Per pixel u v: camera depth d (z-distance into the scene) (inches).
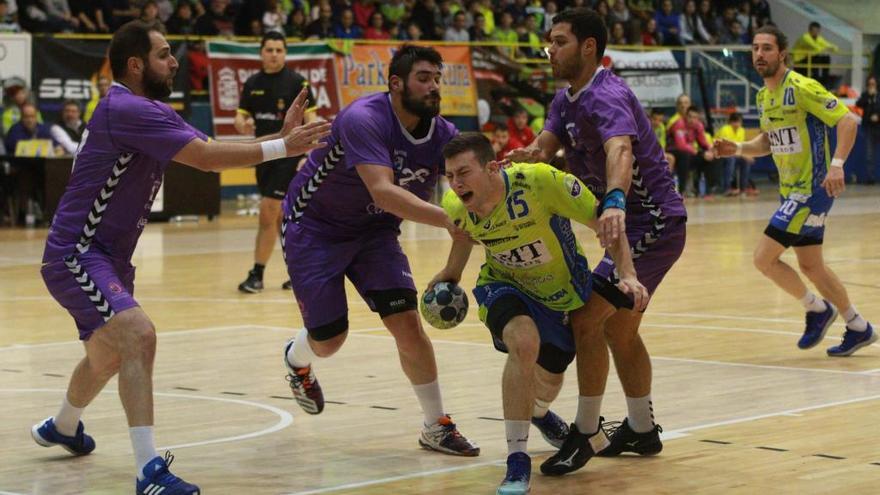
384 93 331.3
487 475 307.9
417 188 336.2
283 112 689.0
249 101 694.5
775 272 489.4
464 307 315.9
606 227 289.6
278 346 517.7
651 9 1622.8
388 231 349.1
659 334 537.6
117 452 338.3
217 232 1035.9
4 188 1076.5
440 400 335.0
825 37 1779.0
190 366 471.2
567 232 304.7
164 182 1099.9
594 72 317.7
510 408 290.5
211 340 533.0
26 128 1061.1
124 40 296.2
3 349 517.0
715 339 524.1
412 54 320.5
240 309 627.2
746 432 348.2
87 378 320.2
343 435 354.9
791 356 482.6
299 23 1312.7
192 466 318.3
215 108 1194.6
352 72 1261.1
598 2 1540.4
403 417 379.2
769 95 493.0
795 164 485.7
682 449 330.0
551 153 331.3
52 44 1109.1
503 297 304.8
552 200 295.0
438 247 919.7
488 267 318.0
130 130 289.6
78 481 307.1
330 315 345.1
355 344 518.6
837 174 470.6
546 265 302.7
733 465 311.0
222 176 1343.5
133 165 295.9
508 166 315.3
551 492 291.1
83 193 296.4
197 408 393.7
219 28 1269.7
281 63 690.2
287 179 674.2
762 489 287.0
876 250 885.8
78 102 1121.4
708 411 379.2
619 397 400.5
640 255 323.3
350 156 319.9
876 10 1811.0
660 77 1457.9
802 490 284.8
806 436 342.0
